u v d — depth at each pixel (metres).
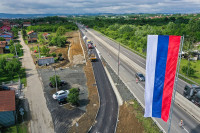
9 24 183.00
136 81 36.06
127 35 92.06
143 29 105.50
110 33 109.50
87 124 23.62
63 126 23.38
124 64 49.72
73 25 158.50
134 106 26.38
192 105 26.08
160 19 166.00
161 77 15.16
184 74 40.16
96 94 32.03
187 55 53.25
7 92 25.58
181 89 32.00
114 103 28.80
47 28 139.50
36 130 22.77
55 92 33.38
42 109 27.61
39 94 32.69
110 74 41.66
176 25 107.69
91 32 131.38
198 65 47.62
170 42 14.23
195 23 96.81
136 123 22.34
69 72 44.75
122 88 33.59
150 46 14.83
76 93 28.52
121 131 22.05
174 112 24.27
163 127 21.06
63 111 26.94
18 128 23.11
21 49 72.62
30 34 104.50
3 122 23.25
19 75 43.12
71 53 65.69
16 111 26.95
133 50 66.94
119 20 179.50
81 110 27.06
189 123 21.81
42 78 40.75
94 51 66.31
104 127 22.94
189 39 69.06
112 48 71.75
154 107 15.99
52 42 81.31
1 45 70.88
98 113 26.14
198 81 36.09
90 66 48.84
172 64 14.60
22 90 34.47
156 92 15.59
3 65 42.53
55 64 51.56
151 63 15.12
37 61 52.69
